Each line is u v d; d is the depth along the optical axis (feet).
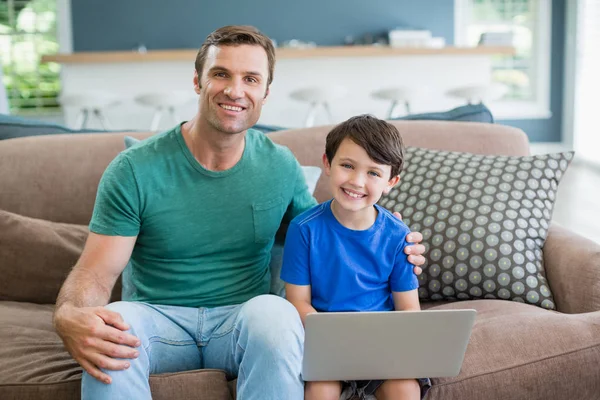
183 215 5.27
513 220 6.19
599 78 22.54
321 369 4.54
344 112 19.92
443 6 25.31
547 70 25.79
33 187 6.80
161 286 5.40
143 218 5.19
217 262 5.46
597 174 21.29
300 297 5.18
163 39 24.91
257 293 5.59
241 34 5.16
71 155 6.97
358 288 5.17
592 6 23.22
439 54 19.12
